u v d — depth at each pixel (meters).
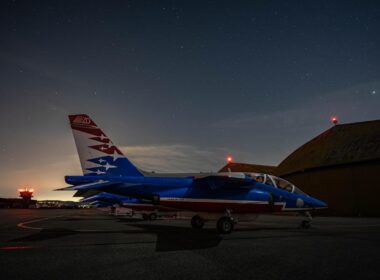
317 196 36.59
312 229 14.43
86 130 14.30
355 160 33.22
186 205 12.74
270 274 5.29
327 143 39.84
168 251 7.67
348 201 33.44
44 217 30.02
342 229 14.39
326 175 36.00
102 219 25.89
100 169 14.16
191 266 5.93
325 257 6.79
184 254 7.24
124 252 7.52
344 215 33.56
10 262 6.34
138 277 5.11
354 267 5.78
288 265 5.99
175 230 13.88
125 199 22.72
